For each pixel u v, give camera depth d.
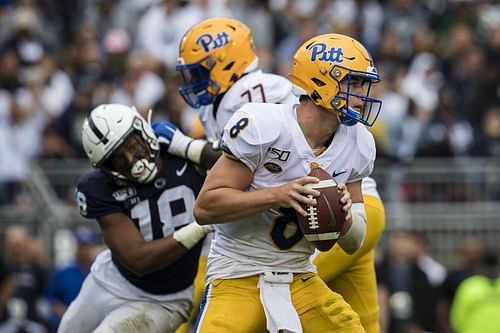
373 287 22.61
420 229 39.53
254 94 21.25
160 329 20.73
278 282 18.33
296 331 17.91
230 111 21.47
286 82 21.55
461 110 44.53
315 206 17.55
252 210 17.50
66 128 43.22
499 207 39.69
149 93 45.00
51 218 39.16
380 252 38.25
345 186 17.94
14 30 48.66
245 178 17.83
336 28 48.16
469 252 37.06
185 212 20.50
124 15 51.53
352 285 22.39
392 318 35.53
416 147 41.22
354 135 18.28
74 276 34.91
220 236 18.70
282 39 49.69
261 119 17.62
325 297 18.48
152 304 20.86
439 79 46.78
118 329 20.30
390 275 36.00
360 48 17.80
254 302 18.31
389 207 39.53
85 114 43.53
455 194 39.84
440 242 39.62
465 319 31.42
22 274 36.31
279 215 18.14
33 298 36.22
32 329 35.59
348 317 18.41
